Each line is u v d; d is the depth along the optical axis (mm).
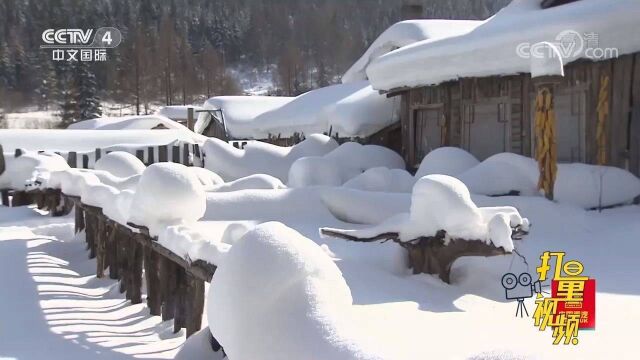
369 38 75750
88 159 13406
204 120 27328
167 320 5199
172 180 4953
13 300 5727
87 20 65688
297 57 67312
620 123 9891
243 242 2832
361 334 2516
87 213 8422
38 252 8328
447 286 5293
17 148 13836
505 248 4867
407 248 5637
